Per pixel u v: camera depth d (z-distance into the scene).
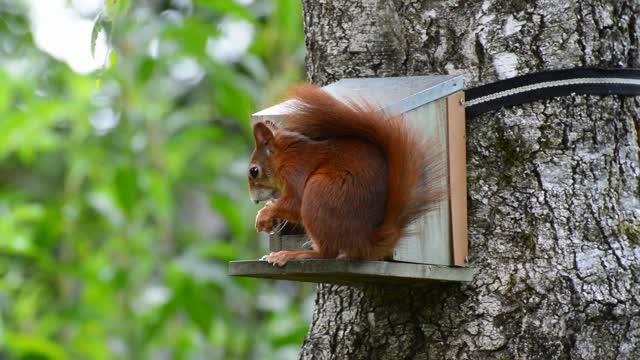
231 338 12.34
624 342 6.78
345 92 6.99
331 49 7.62
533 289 6.82
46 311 12.60
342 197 6.24
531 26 7.03
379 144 6.43
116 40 12.45
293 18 12.97
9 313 12.94
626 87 7.01
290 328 11.87
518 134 6.95
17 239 12.45
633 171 7.09
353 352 7.24
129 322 12.26
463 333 6.88
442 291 6.96
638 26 7.25
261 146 6.71
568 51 6.99
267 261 6.33
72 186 13.34
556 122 6.95
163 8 14.75
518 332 6.79
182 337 12.45
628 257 6.88
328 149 6.46
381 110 6.56
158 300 12.43
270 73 13.34
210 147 14.16
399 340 7.05
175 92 14.82
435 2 7.25
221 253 12.27
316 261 6.21
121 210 12.84
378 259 6.37
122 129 13.23
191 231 13.69
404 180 6.32
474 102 7.00
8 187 15.57
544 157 6.93
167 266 12.27
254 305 12.74
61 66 13.89
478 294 6.88
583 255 6.84
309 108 6.55
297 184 6.46
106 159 12.99
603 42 7.06
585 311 6.77
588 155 6.95
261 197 6.75
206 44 12.70
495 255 6.90
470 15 7.14
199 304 11.81
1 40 15.27
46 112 12.88
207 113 13.59
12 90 13.56
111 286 12.25
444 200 6.80
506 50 7.03
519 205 6.91
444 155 6.84
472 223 6.95
